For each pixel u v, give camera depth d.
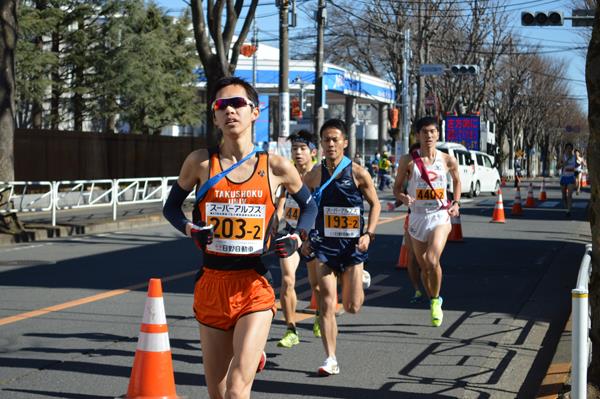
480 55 62.00
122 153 34.28
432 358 8.28
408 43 48.56
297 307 11.00
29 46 37.25
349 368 7.84
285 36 29.42
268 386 7.20
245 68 50.19
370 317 10.34
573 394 5.00
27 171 29.77
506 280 13.45
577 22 25.20
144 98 41.53
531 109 94.19
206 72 27.34
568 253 17.16
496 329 9.68
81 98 41.62
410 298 11.74
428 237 9.73
